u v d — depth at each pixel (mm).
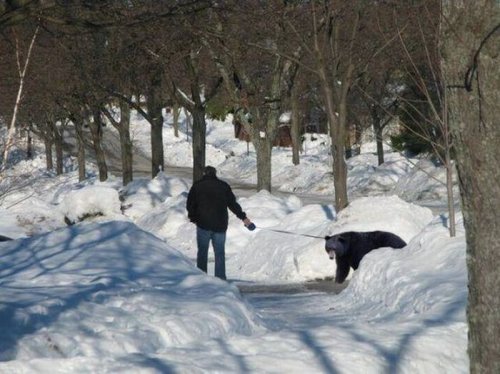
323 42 28203
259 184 46375
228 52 37281
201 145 44219
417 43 26016
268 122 46188
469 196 6145
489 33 5980
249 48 36594
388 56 28594
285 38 31281
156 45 34906
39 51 36625
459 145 6188
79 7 14453
